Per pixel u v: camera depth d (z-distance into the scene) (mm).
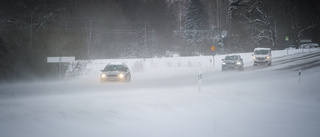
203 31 83062
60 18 57781
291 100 13578
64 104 10469
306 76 24922
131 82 21031
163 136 7176
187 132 7578
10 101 11195
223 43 82125
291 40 84875
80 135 7027
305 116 10016
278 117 9797
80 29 61969
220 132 7680
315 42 89125
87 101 11203
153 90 15242
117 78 20219
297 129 8242
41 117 8531
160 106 10633
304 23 83438
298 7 82438
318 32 87625
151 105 10734
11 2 49531
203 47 78625
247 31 79750
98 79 24047
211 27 94875
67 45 24078
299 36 82625
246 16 80562
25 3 50219
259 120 9273
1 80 20031
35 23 49375
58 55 22625
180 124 8375
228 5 90250
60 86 17875
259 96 14312
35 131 7211
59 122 8078
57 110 9430
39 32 23297
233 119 9273
